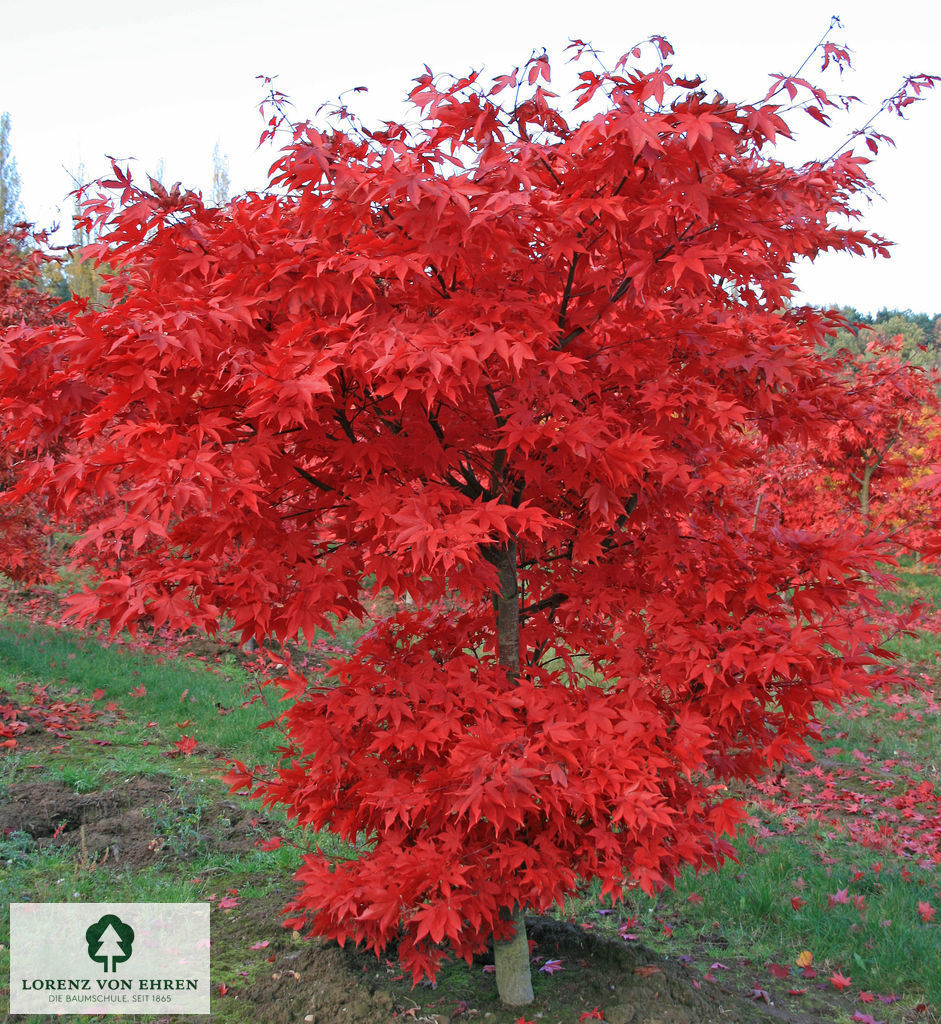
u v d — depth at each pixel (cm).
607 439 312
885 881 575
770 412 346
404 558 296
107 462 253
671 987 386
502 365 291
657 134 252
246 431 295
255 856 497
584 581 350
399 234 276
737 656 290
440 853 310
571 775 304
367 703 321
